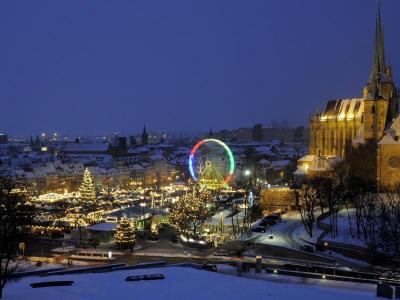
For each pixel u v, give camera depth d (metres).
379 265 115.50
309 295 68.50
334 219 154.38
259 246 134.50
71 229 173.38
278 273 92.94
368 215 139.75
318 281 83.69
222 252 138.38
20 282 78.94
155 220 188.75
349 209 171.50
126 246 147.25
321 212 171.62
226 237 155.25
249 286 73.19
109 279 78.12
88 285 74.12
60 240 158.62
